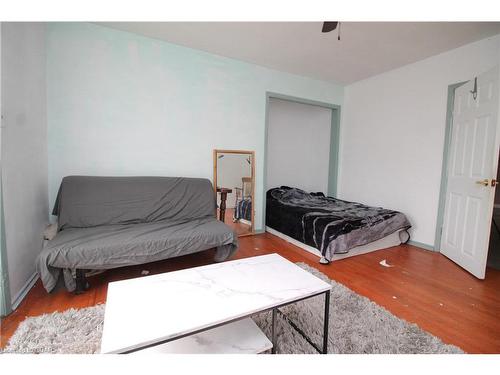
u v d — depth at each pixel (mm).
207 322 919
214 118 3045
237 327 1271
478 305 1749
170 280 1242
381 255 2734
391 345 1301
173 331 867
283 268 1403
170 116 2789
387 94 3422
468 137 2412
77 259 1667
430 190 2936
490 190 2072
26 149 1798
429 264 2484
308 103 3773
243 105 3221
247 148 3309
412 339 1351
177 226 2246
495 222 3887
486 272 2320
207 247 2133
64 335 1330
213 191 2844
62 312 1545
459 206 2504
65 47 2279
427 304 1756
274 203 3574
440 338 1393
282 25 2285
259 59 3088
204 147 3016
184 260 2477
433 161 2900
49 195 2320
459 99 2574
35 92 1969
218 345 1137
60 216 2059
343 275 2205
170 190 2537
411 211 3148
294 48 2762
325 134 4551
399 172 3281
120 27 2418
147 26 2387
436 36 2420
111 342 807
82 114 2387
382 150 3502
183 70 2811
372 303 1714
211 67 2967
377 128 3566
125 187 2355
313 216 2775
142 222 2332
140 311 980
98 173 2500
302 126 5020
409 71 3141
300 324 1469
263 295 1112
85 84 2377
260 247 2900
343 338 1351
